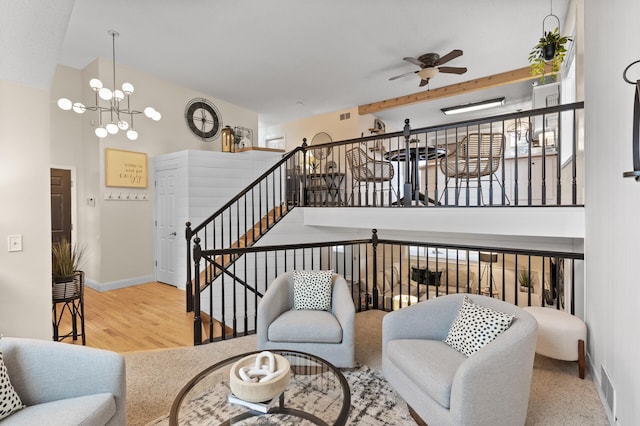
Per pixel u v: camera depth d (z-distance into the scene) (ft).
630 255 5.54
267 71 18.52
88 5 12.97
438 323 7.63
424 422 6.27
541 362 8.87
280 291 9.52
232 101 23.08
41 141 8.52
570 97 14.70
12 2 6.79
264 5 12.77
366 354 9.46
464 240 16.39
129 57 17.26
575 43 12.00
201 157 18.04
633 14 5.45
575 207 9.45
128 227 18.62
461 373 5.22
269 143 29.60
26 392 5.27
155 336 11.03
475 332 6.50
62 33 7.83
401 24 13.85
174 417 4.80
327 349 8.32
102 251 17.58
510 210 10.59
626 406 5.65
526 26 13.92
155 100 19.45
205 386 5.80
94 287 17.87
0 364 4.96
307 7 12.82
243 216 19.38
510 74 18.11
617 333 6.13
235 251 10.93
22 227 8.15
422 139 29.78
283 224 17.26
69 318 12.91
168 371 8.52
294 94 21.76
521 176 21.72
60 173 18.53
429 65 15.67
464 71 15.56
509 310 6.86
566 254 9.33
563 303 14.66
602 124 7.26
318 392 5.64
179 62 17.69
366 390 7.64
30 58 7.86
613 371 6.34
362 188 24.36
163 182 19.08
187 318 12.94
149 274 19.49
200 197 18.01
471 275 21.20
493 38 14.83
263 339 8.48
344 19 13.60
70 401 5.12
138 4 12.89
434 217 12.36
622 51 5.98
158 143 19.69
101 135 13.88
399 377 6.81
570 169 13.42
